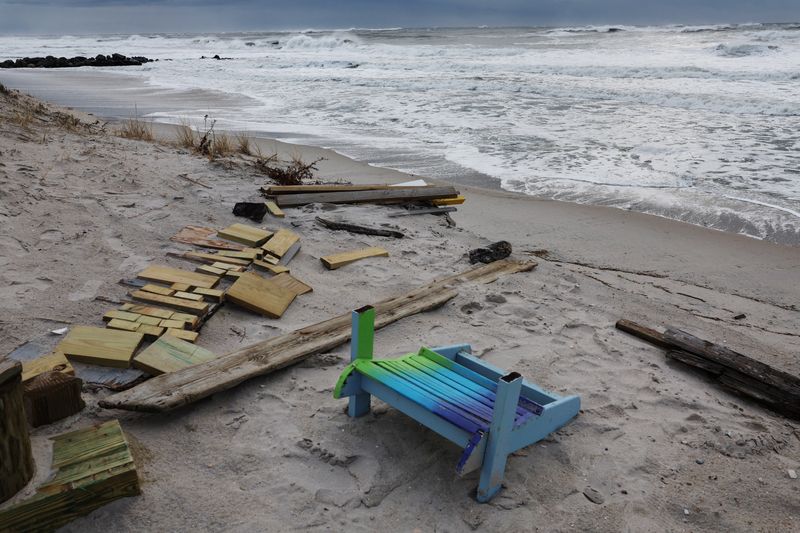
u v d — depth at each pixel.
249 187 8.41
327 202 8.13
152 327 4.37
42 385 3.31
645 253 7.71
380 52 46.97
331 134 14.99
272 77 29.34
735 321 5.80
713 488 3.30
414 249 6.82
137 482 2.87
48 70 37.62
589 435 3.69
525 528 2.91
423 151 13.08
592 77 25.56
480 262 6.56
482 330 5.00
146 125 15.13
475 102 19.50
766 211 9.15
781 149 12.67
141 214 6.80
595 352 4.75
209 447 3.35
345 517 2.91
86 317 4.57
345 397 3.89
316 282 5.73
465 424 3.00
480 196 10.05
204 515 2.86
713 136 14.00
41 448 2.97
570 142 13.73
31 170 7.44
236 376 3.84
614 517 3.03
